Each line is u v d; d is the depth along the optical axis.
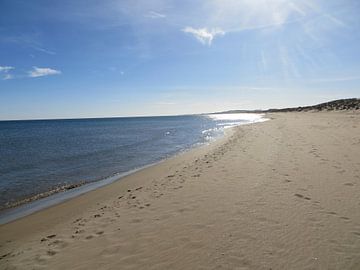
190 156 18.48
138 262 4.51
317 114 60.09
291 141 18.20
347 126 26.62
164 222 6.09
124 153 24.16
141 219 6.43
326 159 11.48
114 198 9.45
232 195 7.59
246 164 11.75
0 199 11.20
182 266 4.27
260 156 13.44
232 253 4.51
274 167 10.69
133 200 8.27
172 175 11.70
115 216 6.90
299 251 4.45
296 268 3.99
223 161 13.02
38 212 8.93
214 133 40.72
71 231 6.36
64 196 10.98
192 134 43.06
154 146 28.97
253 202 6.89
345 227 5.23
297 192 7.45
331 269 3.94
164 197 8.05
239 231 5.30
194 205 7.04
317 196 7.04
